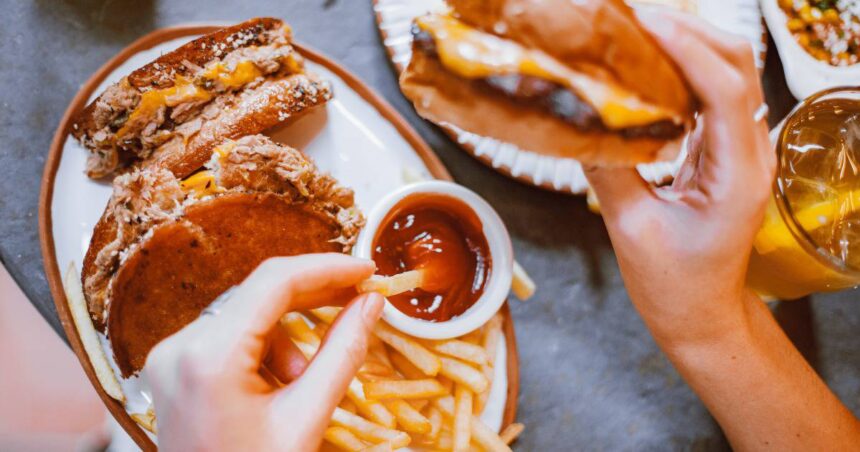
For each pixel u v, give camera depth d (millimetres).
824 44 493
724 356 422
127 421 447
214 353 359
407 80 349
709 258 395
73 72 488
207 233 433
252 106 453
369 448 429
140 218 429
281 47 461
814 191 448
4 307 468
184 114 454
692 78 358
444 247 469
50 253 454
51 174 458
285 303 376
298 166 444
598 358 505
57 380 466
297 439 362
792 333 510
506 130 340
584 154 341
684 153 477
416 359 447
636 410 504
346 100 483
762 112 379
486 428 457
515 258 503
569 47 334
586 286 507
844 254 446
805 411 437
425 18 346
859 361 512
